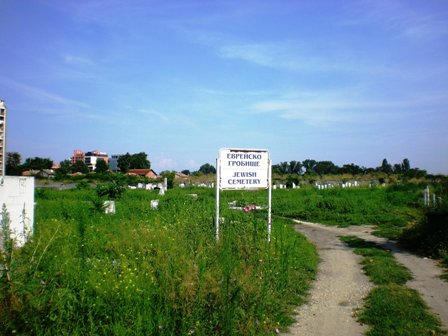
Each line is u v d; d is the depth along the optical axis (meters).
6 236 6.44
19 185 9.56
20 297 4.69
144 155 112.19
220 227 10.94
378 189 37.25
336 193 33.62
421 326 6.24
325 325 6.40
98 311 5.25
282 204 26.09
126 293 5.59
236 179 11.25
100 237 10.05
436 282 8.76
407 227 16.08
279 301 7.03
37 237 8.36
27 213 9.69
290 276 8.46
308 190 37.97
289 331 6.15
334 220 20.17
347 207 22.88
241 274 6.76
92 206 16.88
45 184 55.94
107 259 7.75
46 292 5.15
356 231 16.78
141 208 16.62
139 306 5.36
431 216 12.55
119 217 14.30
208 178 71.50
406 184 39.75
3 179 9.31
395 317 6.61
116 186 22.66
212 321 5.38
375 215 20.86
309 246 12.51
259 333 5.70
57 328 4.78
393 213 21.16
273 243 10.15
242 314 5.72
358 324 6.45
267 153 11.73
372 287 8.44
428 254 11.58
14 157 82.62
